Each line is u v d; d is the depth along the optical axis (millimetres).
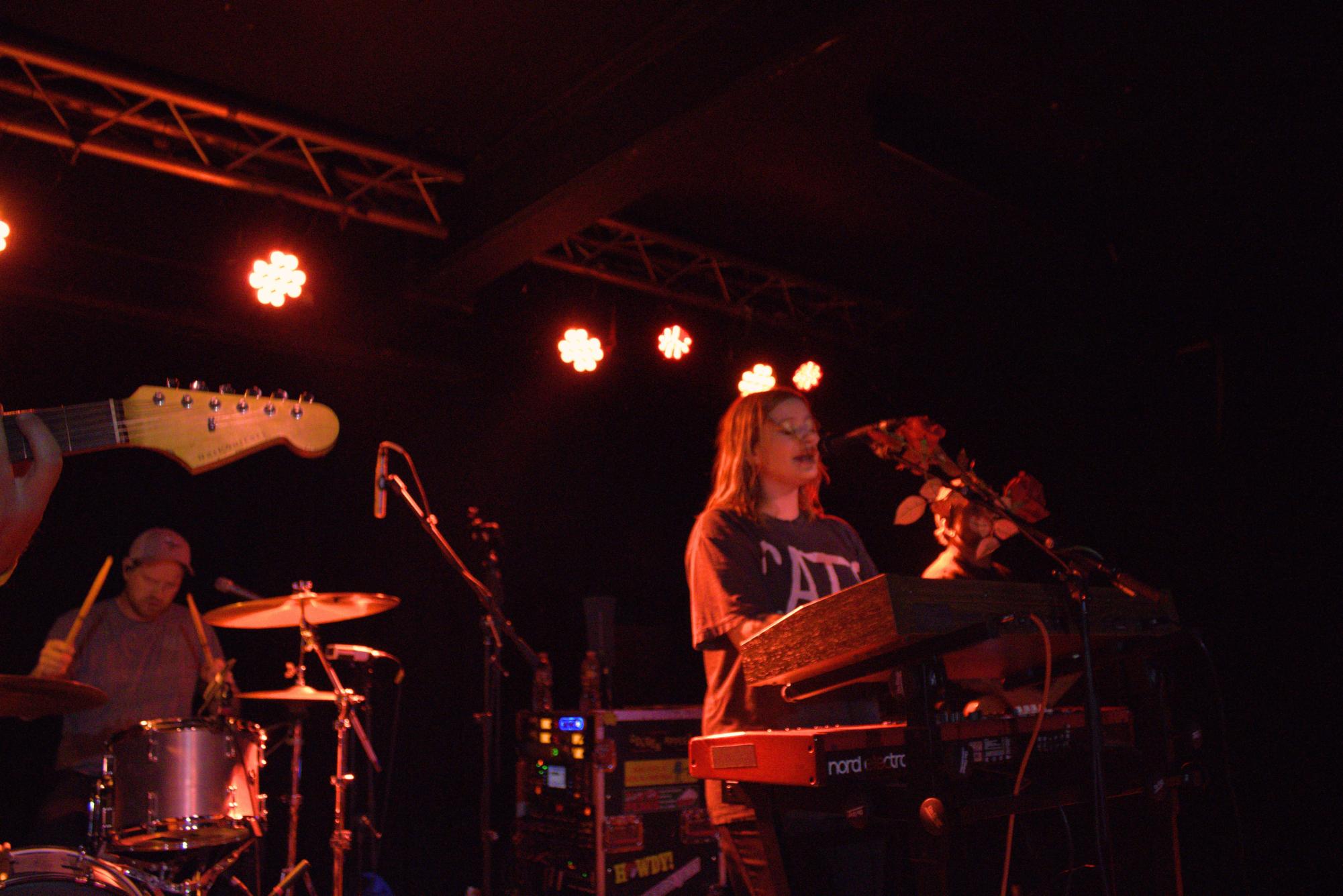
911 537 7297
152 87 4668
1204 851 5023
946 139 5418
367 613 4664
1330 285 4973
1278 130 5062
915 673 1789
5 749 5297
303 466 6359
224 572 6031
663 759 4984
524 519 7055
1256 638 5188
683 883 4902
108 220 5629
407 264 6250
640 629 6672
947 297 7160
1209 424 5676
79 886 2717
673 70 4668
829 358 7672
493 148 5523
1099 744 1900
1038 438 6551
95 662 4391
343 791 4305
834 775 1786
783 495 2541
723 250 6633
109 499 5742
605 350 7102
